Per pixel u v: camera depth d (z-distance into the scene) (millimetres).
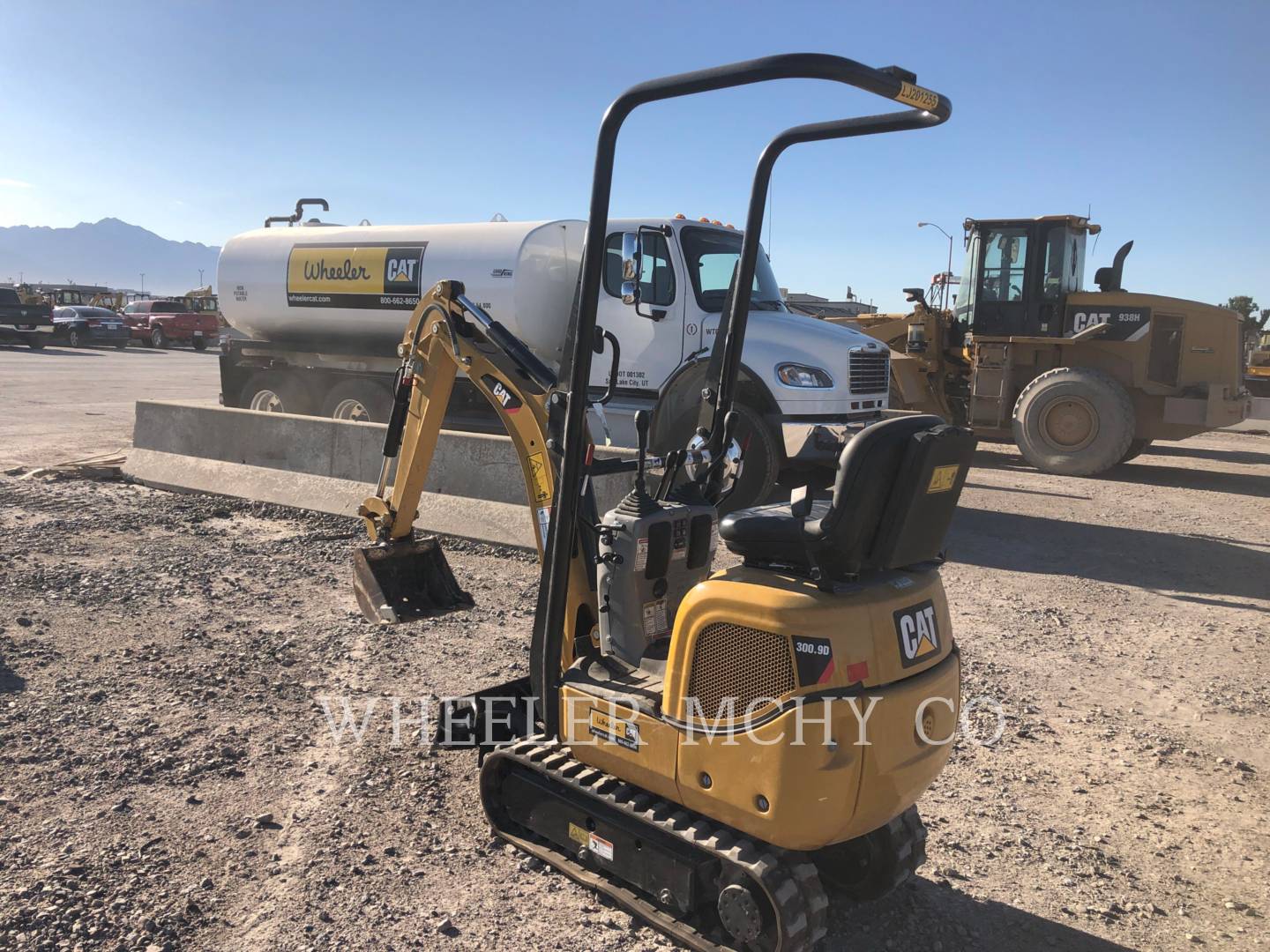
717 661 3041
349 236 12062
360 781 4203
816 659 2809
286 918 3248
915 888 3643
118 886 3367
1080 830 4086
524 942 3184
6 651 5457
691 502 3801
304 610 6500
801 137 3617
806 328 9180
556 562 3490
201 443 10297
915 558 3088
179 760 4316
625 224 9867
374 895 3402
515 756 3643
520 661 5699
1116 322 13781
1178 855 3918
